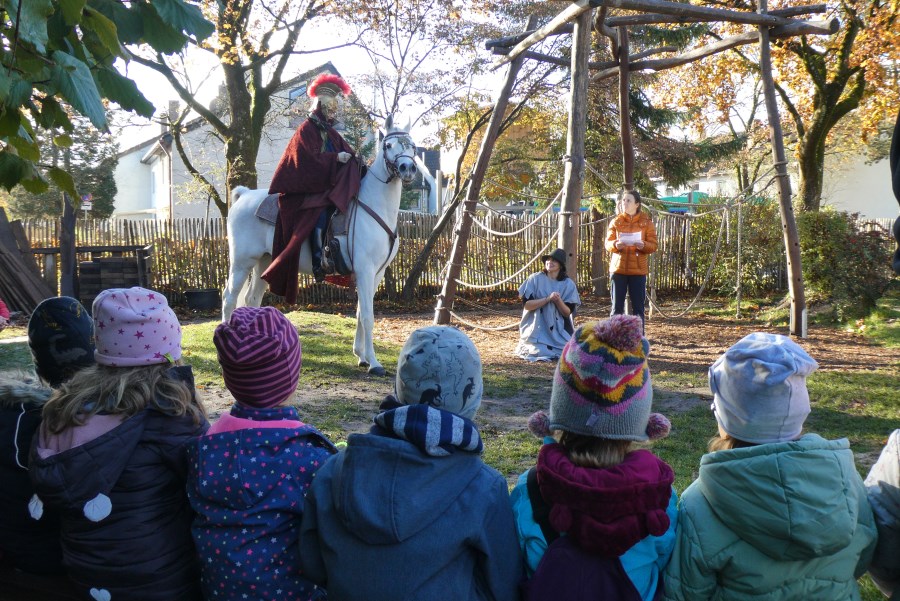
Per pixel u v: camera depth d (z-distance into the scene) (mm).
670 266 18156
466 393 2135
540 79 18719
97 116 2586
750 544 2119
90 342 2887
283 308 16500
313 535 2170
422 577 1994
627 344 2002
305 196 7957
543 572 2074
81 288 14906
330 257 7891
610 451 2027
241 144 17438
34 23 2367
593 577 2045
